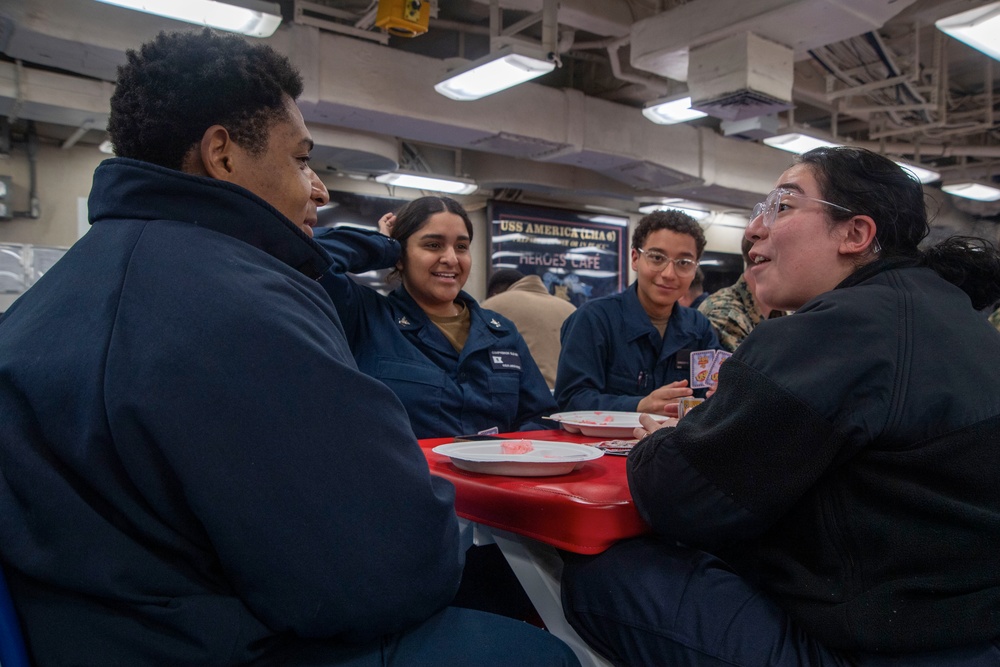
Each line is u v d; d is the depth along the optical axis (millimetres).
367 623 700
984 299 1004
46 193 5188
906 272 937
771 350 855
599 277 7918
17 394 670
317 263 887
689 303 4496
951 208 8836
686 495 854
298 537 666
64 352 673
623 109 5777
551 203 7754
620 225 8086
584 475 1115
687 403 1335
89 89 4219
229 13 3111
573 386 2076
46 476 634
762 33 3854
